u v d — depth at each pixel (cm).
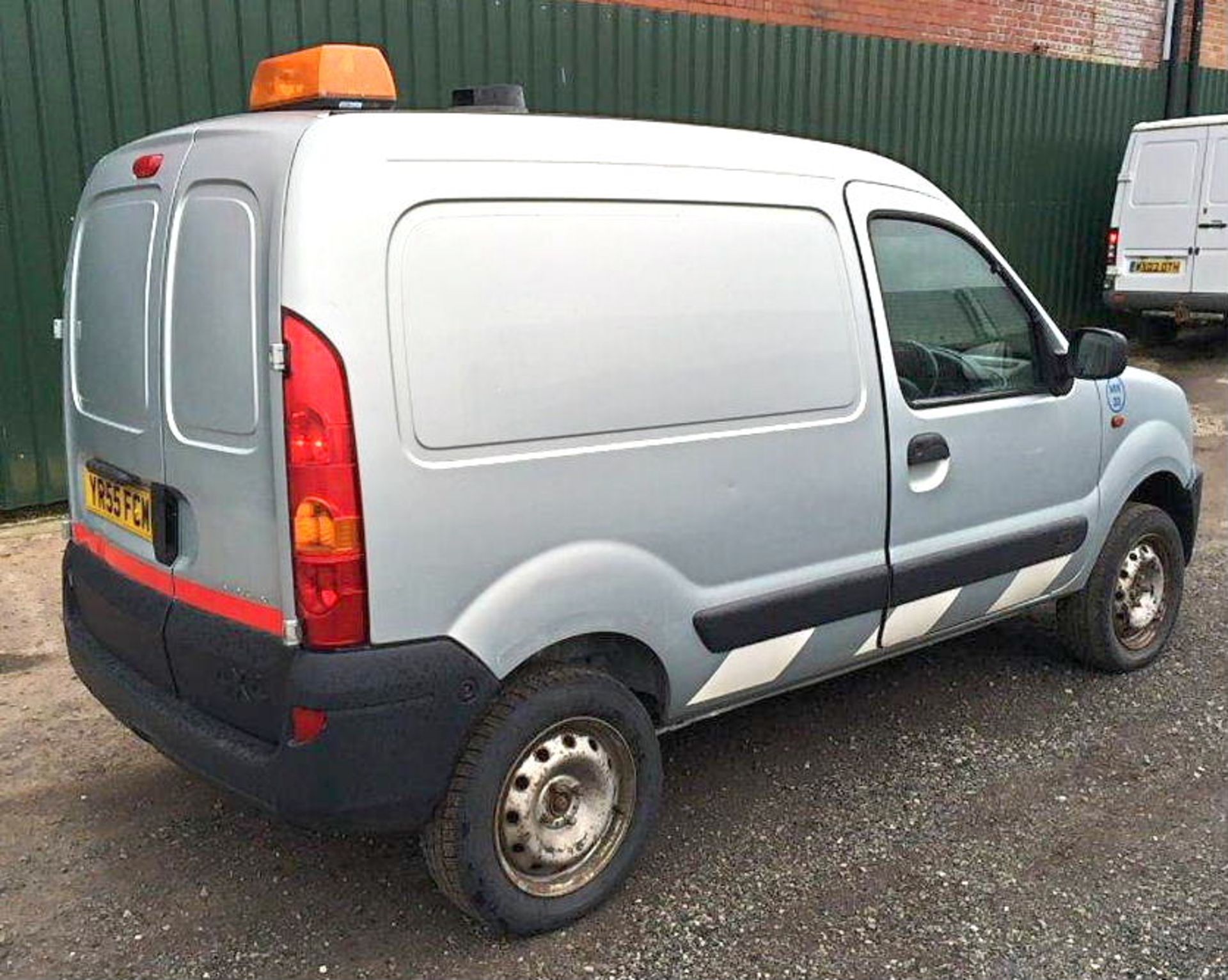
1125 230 1223
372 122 274
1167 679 485
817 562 359
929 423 384
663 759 412
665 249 317
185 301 293
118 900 331
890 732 436
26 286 626
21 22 600
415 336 272
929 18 1059
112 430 335
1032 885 337
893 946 309
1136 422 471
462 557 281
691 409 321
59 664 494
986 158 1138
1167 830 366
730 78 905
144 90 639
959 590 404
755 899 331
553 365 294
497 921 303
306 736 271
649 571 317
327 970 301
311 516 264
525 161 293
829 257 357
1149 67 1302
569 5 798
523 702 297
